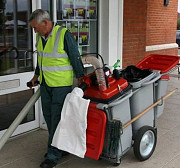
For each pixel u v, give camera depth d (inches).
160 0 373.1
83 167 151.3
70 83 142.3
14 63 183.8
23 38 186.9
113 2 237.3
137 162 155.4
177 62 172.6
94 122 132.8
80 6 224.8
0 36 176.1
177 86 320.5
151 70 163.2
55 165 149.6
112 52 245.3
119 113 138.9
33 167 151.9
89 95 137.5
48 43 138.7
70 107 133.0
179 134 192.4
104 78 134.5
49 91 144.5
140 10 277.7
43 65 141.2
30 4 188.2
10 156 162.9
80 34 228.5
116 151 134.5
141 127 153.9
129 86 144.0
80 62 138.2
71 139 134.3
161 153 165.8
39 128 199.5
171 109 243.4
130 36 271.0
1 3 174.6
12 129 135.1
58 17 209.5
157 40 381.7
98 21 239.5
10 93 181.9
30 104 142.5
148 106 157.8
